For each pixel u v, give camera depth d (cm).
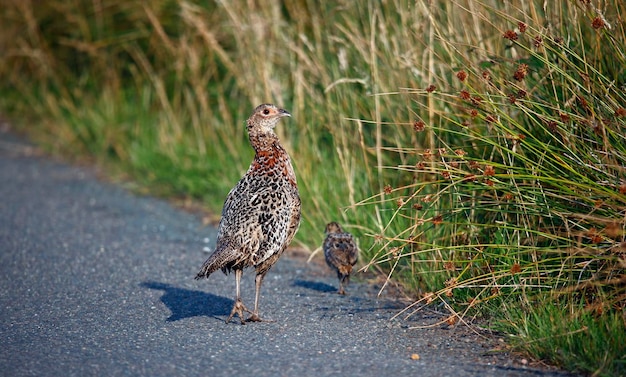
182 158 1819
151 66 2080
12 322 1039
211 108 1852
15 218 1602
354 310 1090
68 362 896
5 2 2439
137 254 1377
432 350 927
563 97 1028
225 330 1011
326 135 1498
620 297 887
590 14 1022
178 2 1919
